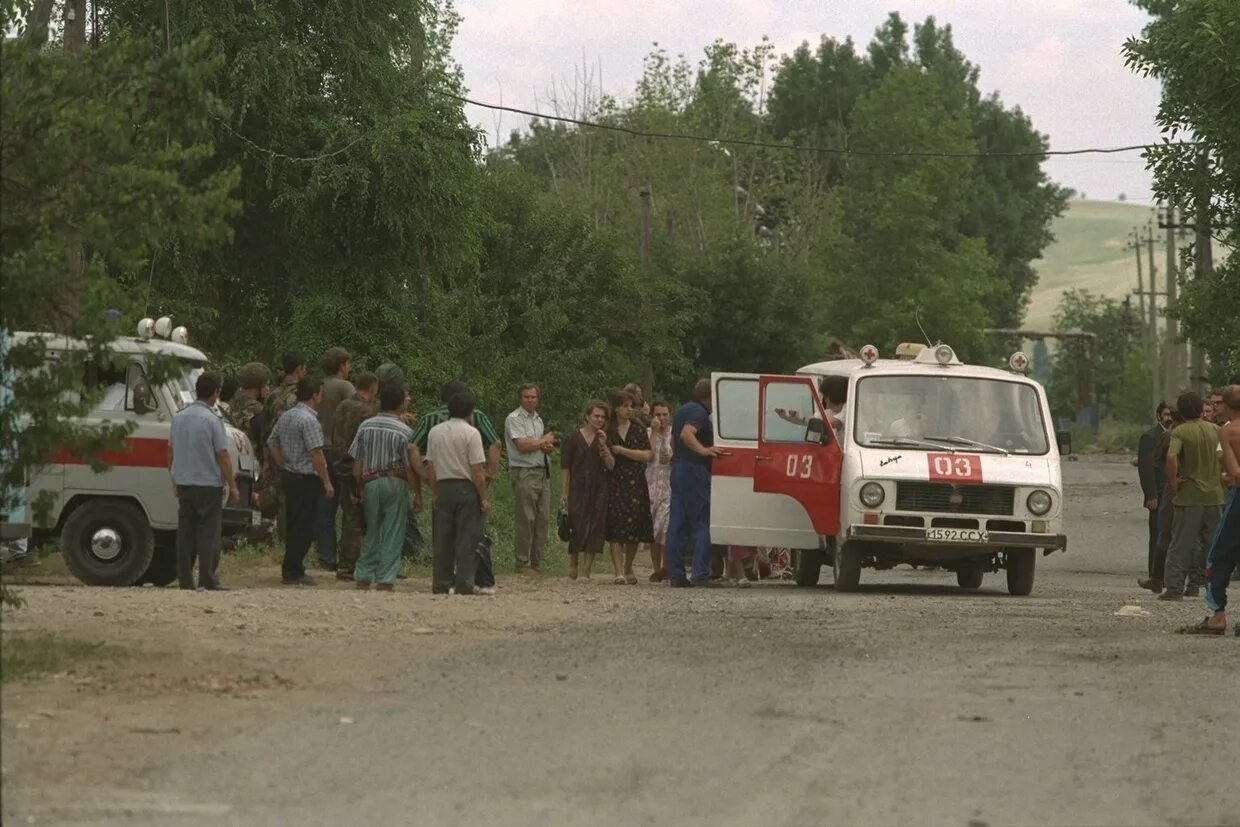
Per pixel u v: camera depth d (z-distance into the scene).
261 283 90.25
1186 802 21.11
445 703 25.83
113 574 47.66
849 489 50.72
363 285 87.31
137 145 28.44
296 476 46.97
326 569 52.62
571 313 121.25
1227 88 73.38
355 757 21.58
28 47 28.19
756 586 54.06
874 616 41.03
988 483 50.53
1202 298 82.88
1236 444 38.88
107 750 21.45
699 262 166.50
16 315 28.31
